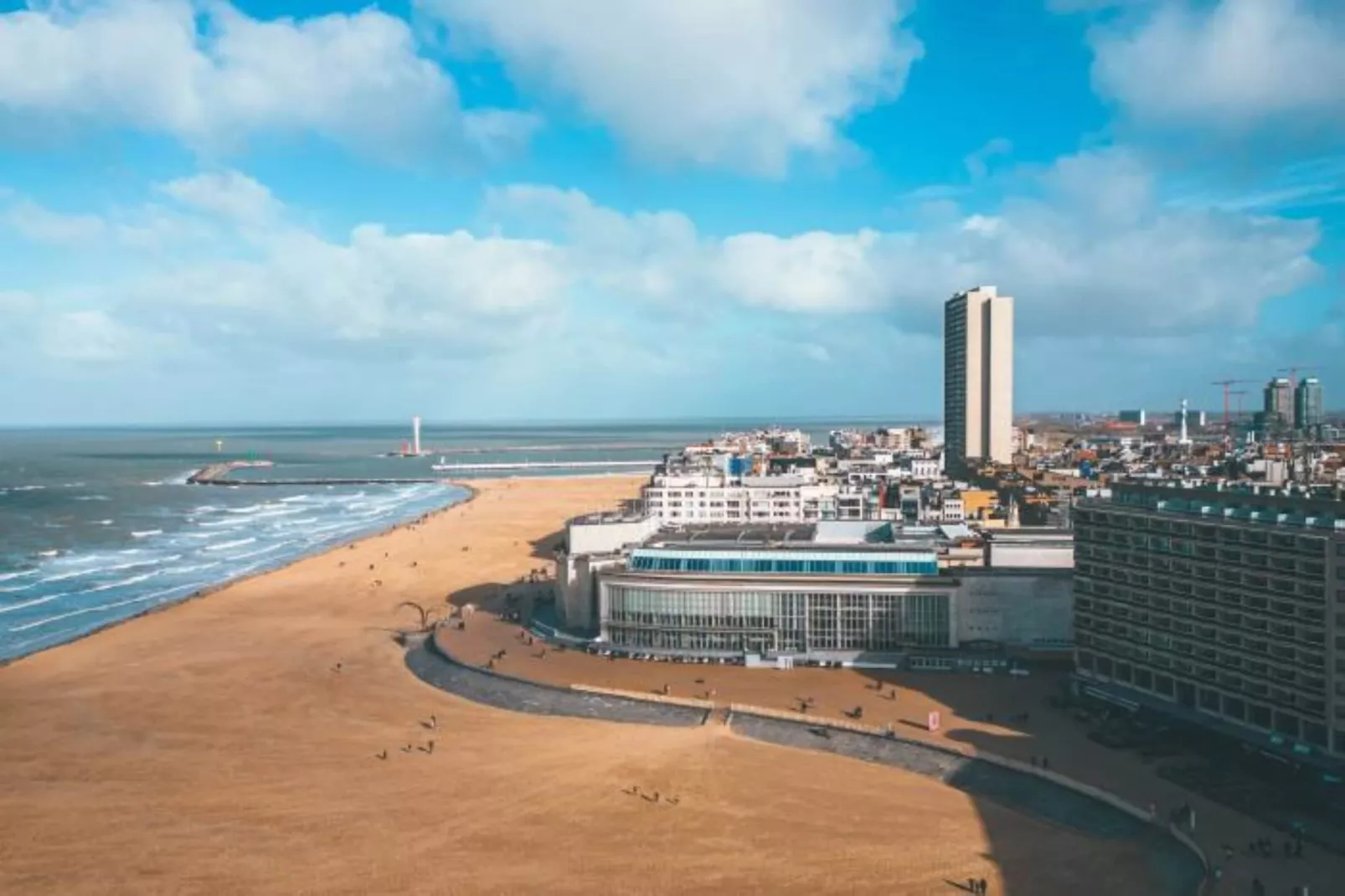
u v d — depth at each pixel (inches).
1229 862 3988.7
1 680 7042.3
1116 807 4534.9
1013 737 5551.2
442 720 6082.7
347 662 7564.0
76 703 6446.9
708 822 4448.8
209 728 5940.0
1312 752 4960.6
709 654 7470.5
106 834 4384.8
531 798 4749.0
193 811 4630.9
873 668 7145.7
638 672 7180.1
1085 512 6343.5
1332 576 4881.9
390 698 6619.1
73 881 3956.7
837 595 7396.7
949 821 4475.9
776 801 4685.0
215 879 3961.6
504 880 3927.2
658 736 5669.3
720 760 5241.1
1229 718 5442.9
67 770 5211.6
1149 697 5905.5
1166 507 5940.0
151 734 5836.6
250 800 4763.8
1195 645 5620.1
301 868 4040.4
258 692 6737.2
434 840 4293.8
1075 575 6432.1
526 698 6560.0
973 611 7293.3
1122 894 3791.8
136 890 3878.0
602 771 5083.7
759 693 6545.3
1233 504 5674.2
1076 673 6412.4
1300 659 5044.3
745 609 7500.0
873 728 5689.0
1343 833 4252.0
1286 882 3823.8
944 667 7081.7
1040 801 4682.6
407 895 3816.4
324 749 5536.4
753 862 4067.4
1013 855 4128.9
